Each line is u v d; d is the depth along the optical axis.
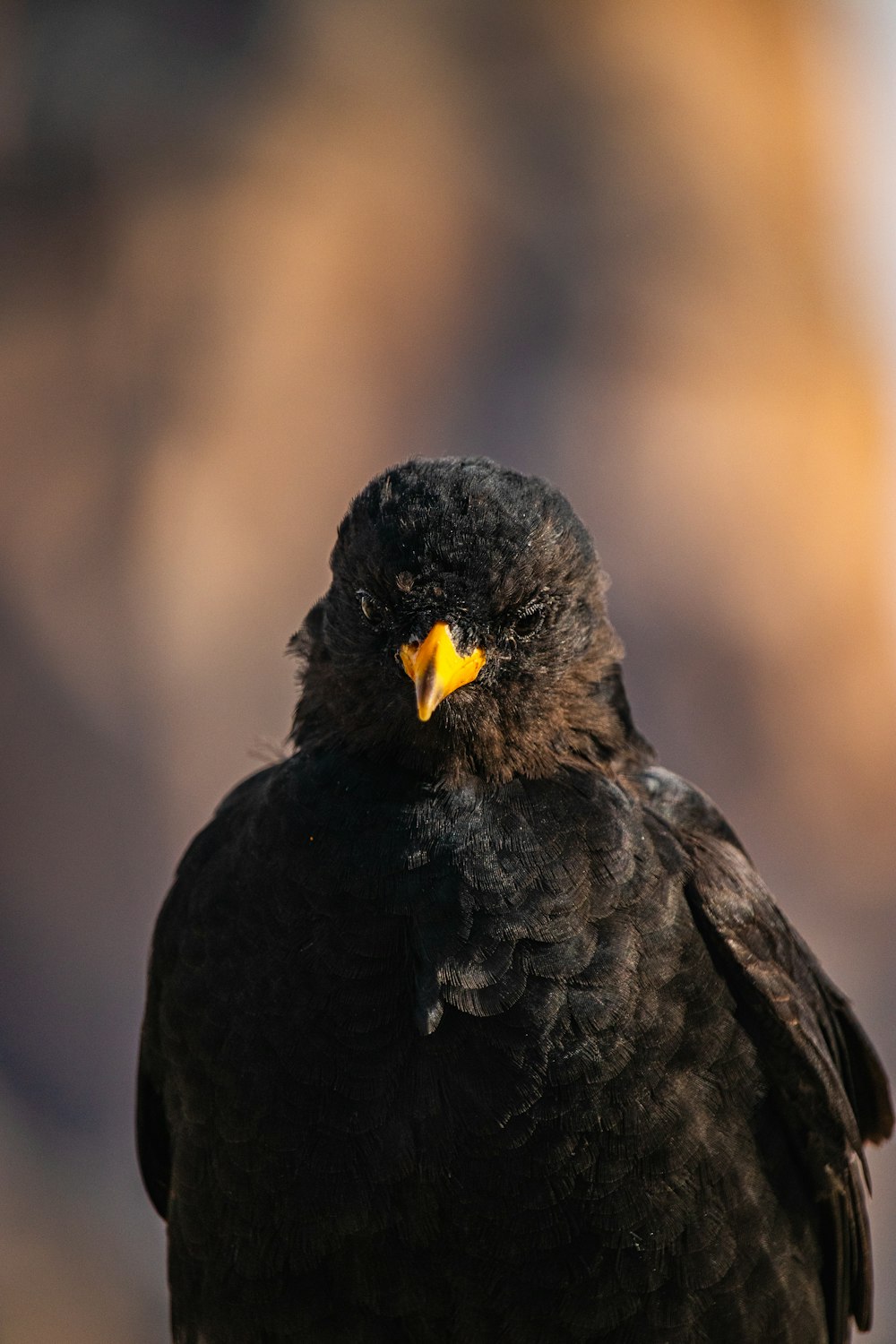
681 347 16.31
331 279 15.63
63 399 15.33
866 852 16.50
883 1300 15.18
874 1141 8.89
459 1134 6.92
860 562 16.66
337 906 7.13
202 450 15.48
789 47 17.44
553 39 16.03
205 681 15.45
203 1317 7.58
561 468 15.98
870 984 16.30
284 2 15.63
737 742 15.96
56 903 15.12
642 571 15.83
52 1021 15.07
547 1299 7.14
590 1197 7.02
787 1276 7.48
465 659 7.38
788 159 17.23
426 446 15.98
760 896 7.70
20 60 15.42
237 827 7.73
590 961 7.05
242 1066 7.11
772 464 16.38
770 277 16.83
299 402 15.66
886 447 17.52
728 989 7.39
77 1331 13.02
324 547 15.77
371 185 15.68
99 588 15.27
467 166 15.98
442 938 7.03
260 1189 7.12
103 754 15.22
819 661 16.38
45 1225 13.63
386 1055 6.98
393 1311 7.18
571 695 7.85
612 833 7.30
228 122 15.48
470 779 7.51
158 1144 8.79
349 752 7.60
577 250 16.20
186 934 7.45
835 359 17.16
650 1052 7.05
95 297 15.36
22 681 15.13
